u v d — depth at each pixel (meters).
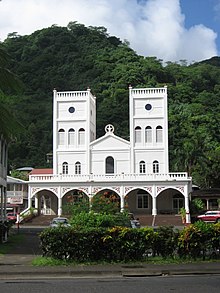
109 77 106.69
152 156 60.12
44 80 110.56
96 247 16.03
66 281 12.89
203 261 16.06
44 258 16.28
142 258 16.12
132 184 54.56
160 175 54.44
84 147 61.44
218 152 76.50
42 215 56.59
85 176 55.53
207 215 47.44
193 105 98.38
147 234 16.17
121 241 16.03
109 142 61.12
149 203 58.34
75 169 61.22
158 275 14.17
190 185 57.78
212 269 14.54
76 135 61.78
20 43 129.62
